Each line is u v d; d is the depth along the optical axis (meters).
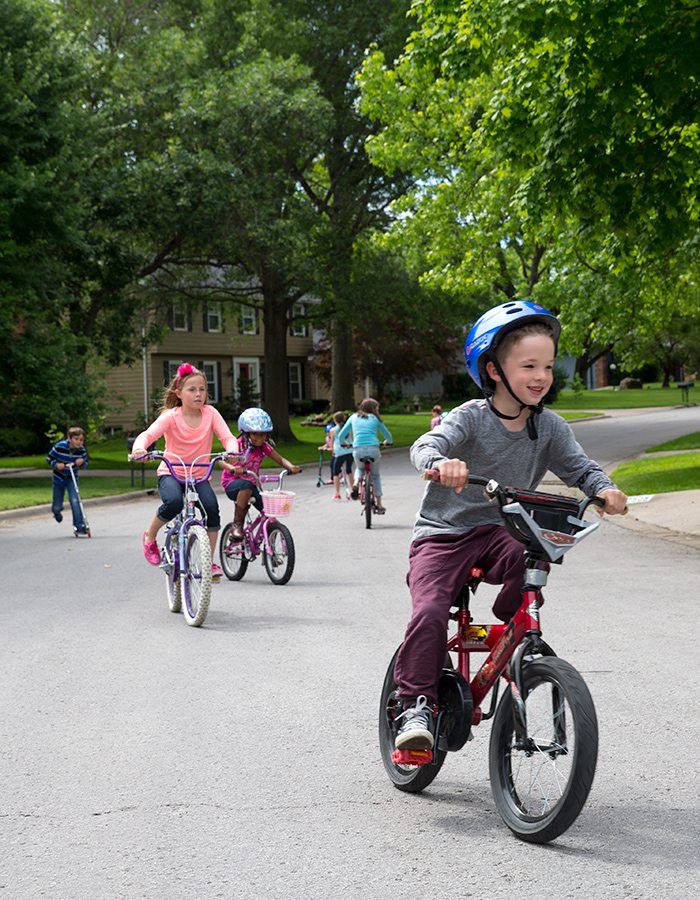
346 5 43.88
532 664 4.19
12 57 29.19
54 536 17.25
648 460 30.23
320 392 75.31
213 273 48.72
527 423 4.48
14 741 5.85
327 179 49.41
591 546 14.25
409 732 4.29
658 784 4.93
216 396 65.69
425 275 35.03
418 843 4.28
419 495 24.25
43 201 29.23
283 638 8.53
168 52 37.88
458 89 33.22
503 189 31.33
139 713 6.38
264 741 5.78
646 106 14.01
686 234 15.71
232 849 4.27
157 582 12.00
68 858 4.21
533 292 27.61
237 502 11.73
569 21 12.76
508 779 4.41
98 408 30.83
